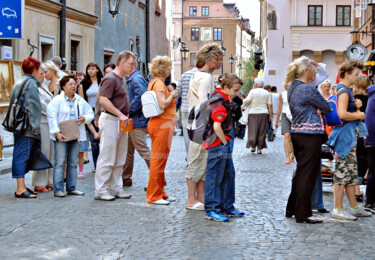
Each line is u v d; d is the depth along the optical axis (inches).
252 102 669.9
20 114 361.7
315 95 296.2
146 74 1350.9
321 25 1753.2
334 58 1776.6
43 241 258.1
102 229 281.6
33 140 371.9
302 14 1754.4
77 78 491.8
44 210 326.6
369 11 1267.2
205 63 326.6
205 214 315.9
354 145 308.7
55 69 426.6
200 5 3917.3
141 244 254.1
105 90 359.3
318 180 326.6
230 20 3870.6
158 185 347.6
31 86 366.3
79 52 928.3
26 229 280.2
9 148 653.9
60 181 374.0
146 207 337.7
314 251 244.4
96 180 362.6
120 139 367.6
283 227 288.8
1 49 659.4
